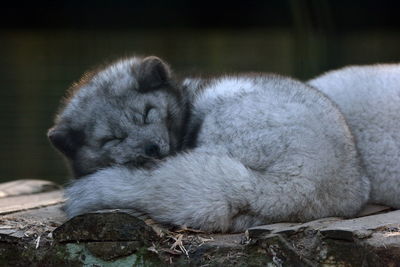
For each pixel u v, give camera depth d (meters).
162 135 10.54
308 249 8.71
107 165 10.59
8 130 20.91
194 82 11.49
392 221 9.26
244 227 9.44
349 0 26.25
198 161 9.47
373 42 25.67
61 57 24.77
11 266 9.48
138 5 27.73
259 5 27.62
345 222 9.20
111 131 10.54
